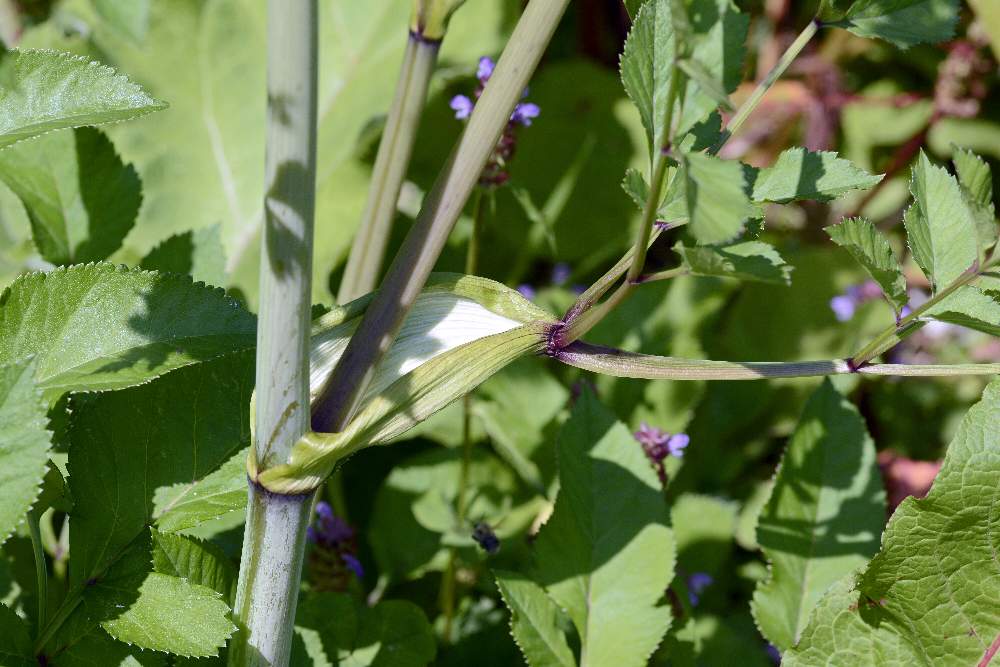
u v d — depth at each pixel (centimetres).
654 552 96
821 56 153
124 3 109
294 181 80
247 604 86
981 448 92
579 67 152
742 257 82
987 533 92
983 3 136
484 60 106
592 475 97
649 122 83
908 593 93
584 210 148
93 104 86
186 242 101
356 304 87
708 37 83
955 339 137
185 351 87
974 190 86
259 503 84
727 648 108
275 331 82
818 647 94
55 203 100
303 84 79
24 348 87
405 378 84
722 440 131
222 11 124
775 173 87
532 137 149
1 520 82
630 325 118
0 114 86
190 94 124
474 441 115
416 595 112
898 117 153
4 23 128
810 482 99
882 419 137
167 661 89
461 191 84
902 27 86
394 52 128
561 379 117
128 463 89
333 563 104
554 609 95
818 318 136
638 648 95
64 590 99
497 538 106
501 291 87
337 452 84
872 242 86
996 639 93
